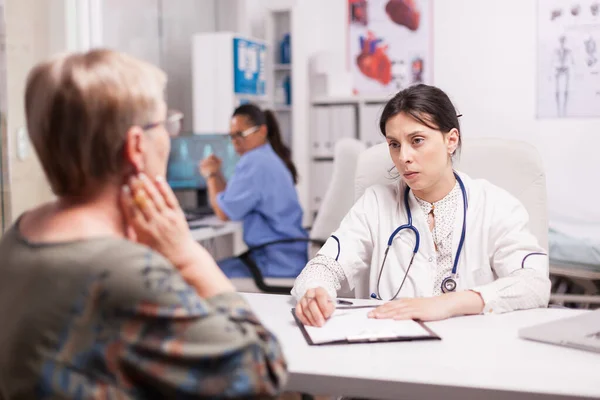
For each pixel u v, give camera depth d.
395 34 5.24
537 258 1.48
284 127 5.12
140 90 0.76
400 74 5.26
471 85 5.00
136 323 0.69
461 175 1.62
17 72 2.66
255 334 0.76
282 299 1.46
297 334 1.18
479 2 4.93
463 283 1.54
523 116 4.88
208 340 0.70
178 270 0.81
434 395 0.93
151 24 4.18
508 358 1.03
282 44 5.01
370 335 1.14
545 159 4.84
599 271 3.09
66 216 0.75
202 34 4.27
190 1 4.64
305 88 4.86
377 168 1.81
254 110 3.24
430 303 1.28
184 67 4.59
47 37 2.76
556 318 1.28
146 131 0.77
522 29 4.83
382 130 1.52
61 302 0.68
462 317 1.29
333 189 2.75
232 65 4.22
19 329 0.69
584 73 4.71
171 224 0.81
